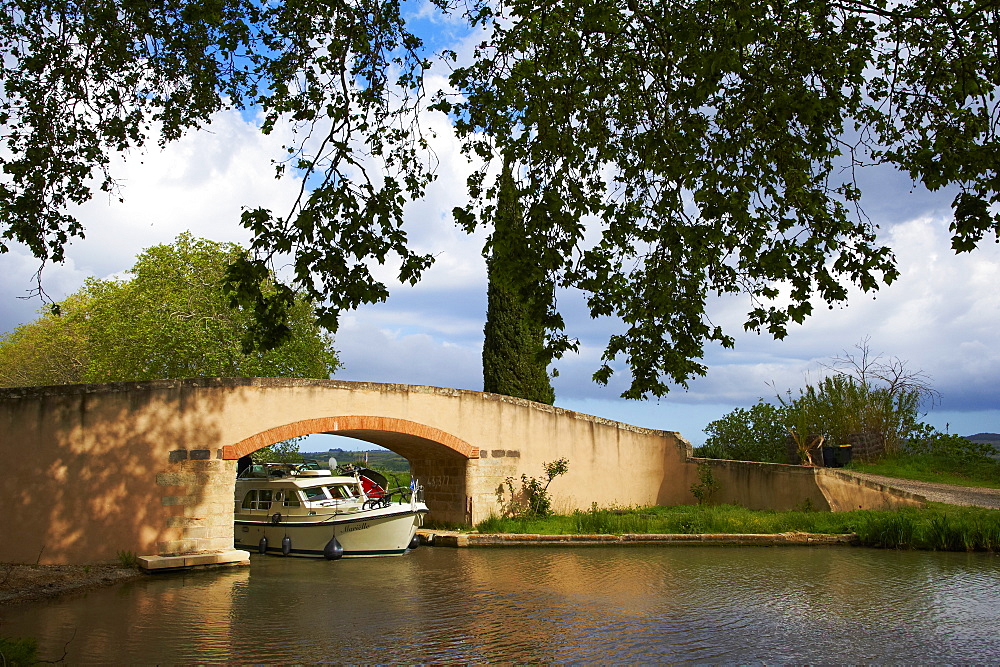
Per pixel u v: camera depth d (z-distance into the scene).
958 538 17.94
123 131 10.39
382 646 10.30
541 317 9.73
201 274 28.45
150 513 17.08
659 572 15.67
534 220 9.11
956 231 8.88
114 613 12.41
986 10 8.88
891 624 11.26
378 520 18.80
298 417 19.05
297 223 8.17
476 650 10.07
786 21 9.34
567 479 23.75
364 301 8.39
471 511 21.77
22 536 16.30
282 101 9.55
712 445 29.20
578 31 9.16
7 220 9.73
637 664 9.45
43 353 36.38
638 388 10.48
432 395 21.41
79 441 16.84
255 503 21.05
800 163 9.39
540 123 8.95
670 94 9.25
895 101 9.70
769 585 14.19
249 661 9.68
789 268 8.96
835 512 20.88
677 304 10.26
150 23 9.84
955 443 26.36
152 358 27.38
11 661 8.41
